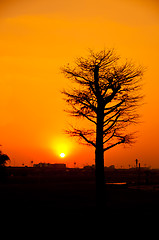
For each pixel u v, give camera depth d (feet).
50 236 55.42
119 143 79.82
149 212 86.22
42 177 392.27
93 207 100.63
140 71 81.56
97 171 79.20
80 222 70.18
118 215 79.77
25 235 56.59
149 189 193.16
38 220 73.82
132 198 135.85
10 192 171.53
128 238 53.52
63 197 142.41
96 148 79.61
